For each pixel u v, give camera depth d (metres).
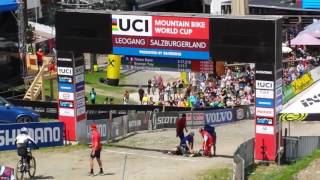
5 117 35.47
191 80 51.56
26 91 48.97
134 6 77.19
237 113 43.91
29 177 25.47
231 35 28.22
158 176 25.77
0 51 48.91
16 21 50.03
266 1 71.00
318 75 46.88
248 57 28.06
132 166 27.88
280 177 21.47
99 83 58.00
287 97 43.62
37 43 59.31
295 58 55.22
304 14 69.12
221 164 28.08
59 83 32.38
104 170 27.19
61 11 31.55
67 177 25.92
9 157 29.59
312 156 23.39
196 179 24.92
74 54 31.88
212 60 28.83
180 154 30.66
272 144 28.06
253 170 26.34
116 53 30.89
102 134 34.25
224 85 49.66
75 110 32.22
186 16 28.98
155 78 54.97
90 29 31.12
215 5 72.25
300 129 39.25
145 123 38.62
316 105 27.42
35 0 69.12
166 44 29.69
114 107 42.88
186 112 40.53
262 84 28.02
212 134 30.47
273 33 27.50
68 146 32.06
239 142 35.12
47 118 42.62
